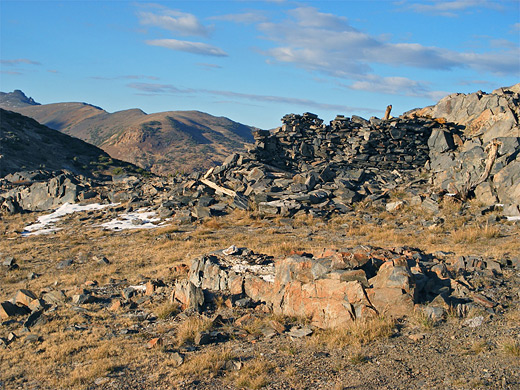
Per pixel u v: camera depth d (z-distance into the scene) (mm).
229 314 14133
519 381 7719
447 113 41969
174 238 28641
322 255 14125
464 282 13398
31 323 14875
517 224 25078
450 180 33250
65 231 33969
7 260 24906
